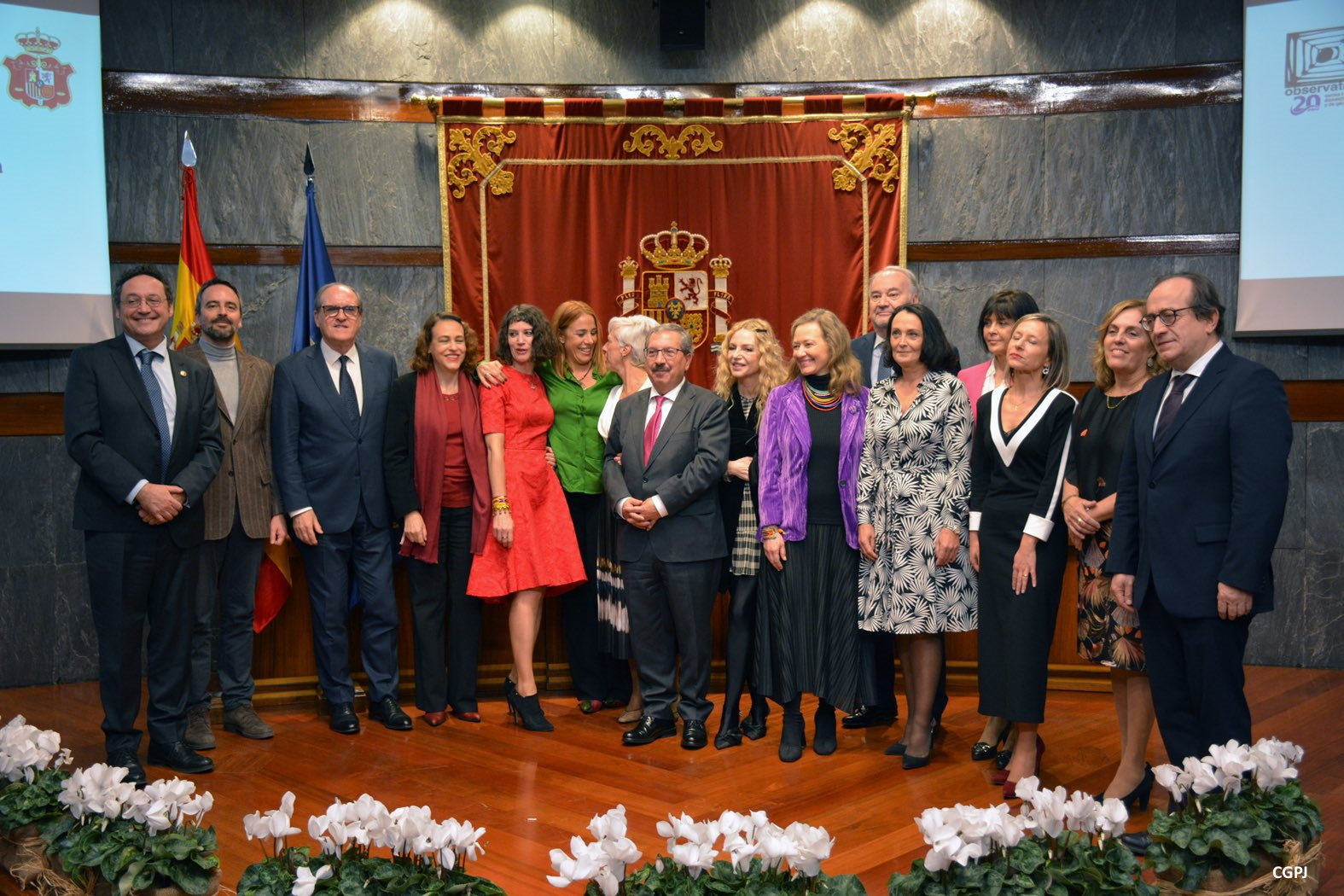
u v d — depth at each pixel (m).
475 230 5.85
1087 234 5.77
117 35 5.43
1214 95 5.58
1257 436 2.72
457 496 4.34
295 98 5.70
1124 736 3.37
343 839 2.25
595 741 4.09
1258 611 2.76
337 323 4.22
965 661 4.67
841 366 3.88
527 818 3.25
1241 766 2.52
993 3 5.84
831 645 3.81
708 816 3.27
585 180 5.91
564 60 5.96
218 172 5.59
